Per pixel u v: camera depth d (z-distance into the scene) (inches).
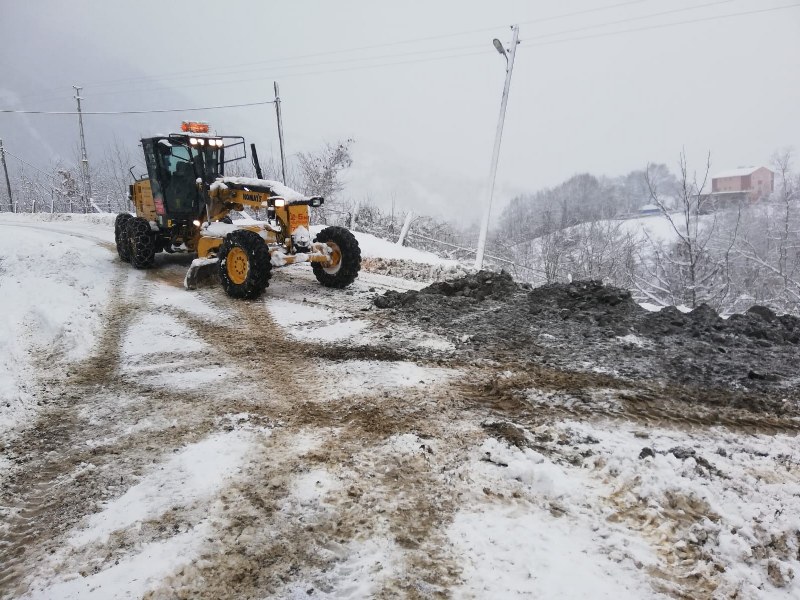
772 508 104.3
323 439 137.1
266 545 98.5
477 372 181.5
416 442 134.1
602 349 201.3
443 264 446.9
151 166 362.0
